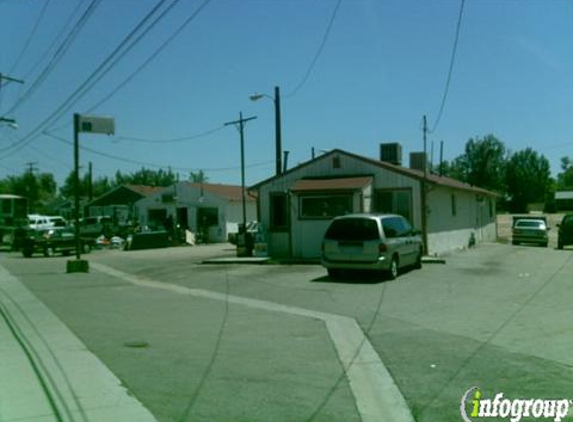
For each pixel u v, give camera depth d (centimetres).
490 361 784
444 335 956
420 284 1580
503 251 2817
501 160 8800
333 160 2450
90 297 1530
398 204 2361
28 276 2166
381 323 1073
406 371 748
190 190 4703
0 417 597
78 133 2212
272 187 2517
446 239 2692
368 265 1625
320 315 1171
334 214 2336
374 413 597
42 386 704
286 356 837
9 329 1098
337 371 755
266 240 2459
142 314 1231
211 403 630
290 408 613
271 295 1460
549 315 1109
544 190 9138
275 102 2923
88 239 3547
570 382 687
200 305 1338
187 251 3412
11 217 4875
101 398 652
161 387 691
